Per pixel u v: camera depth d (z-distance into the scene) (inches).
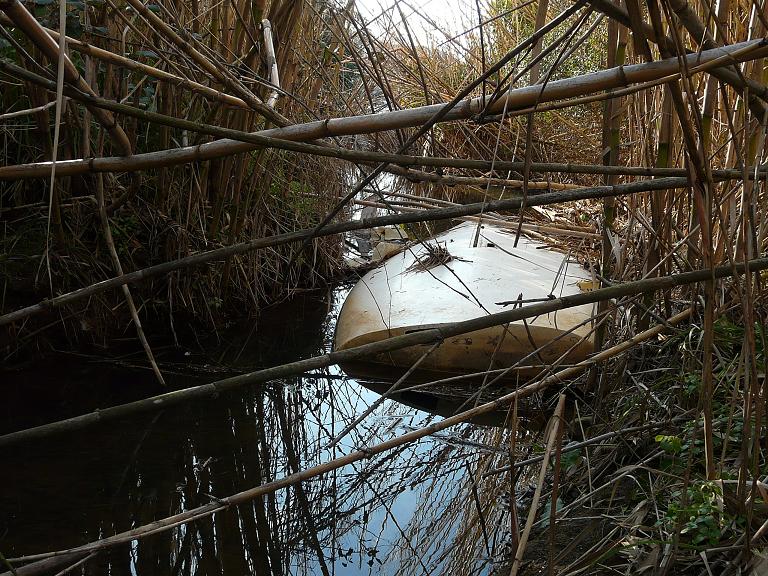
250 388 132.1
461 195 248.8
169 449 108.5
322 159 189.5
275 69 100.0
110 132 67.0
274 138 65.2
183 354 144.8
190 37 96.5
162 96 138.1
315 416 122.6
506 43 254.5
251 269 177.3
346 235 228.5
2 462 102.6
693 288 102.5
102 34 106.0
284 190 187.6
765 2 89.4
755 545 66.6
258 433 115.0
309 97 170.7
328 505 96.5
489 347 129.3
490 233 177.8
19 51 65.5
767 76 95.1
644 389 96.6
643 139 118.0
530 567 79.7
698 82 114.8
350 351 67.3
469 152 229.9
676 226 115.6
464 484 100.8
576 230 181.9
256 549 85.7
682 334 97.7
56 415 116.2
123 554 83.7
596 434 103.6
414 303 141.3
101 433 112.5
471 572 80.8
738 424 85.1
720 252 96.9
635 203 124.6
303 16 159.5
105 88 122.3
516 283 145.3
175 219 158.1
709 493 71.9
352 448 111.3
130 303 74.1
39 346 140.4
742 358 69.4
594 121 244.1
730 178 69.5
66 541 85.0
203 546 86.2
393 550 86.2
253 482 99.9
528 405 119.8
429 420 122.0
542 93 61.3
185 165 155.6
